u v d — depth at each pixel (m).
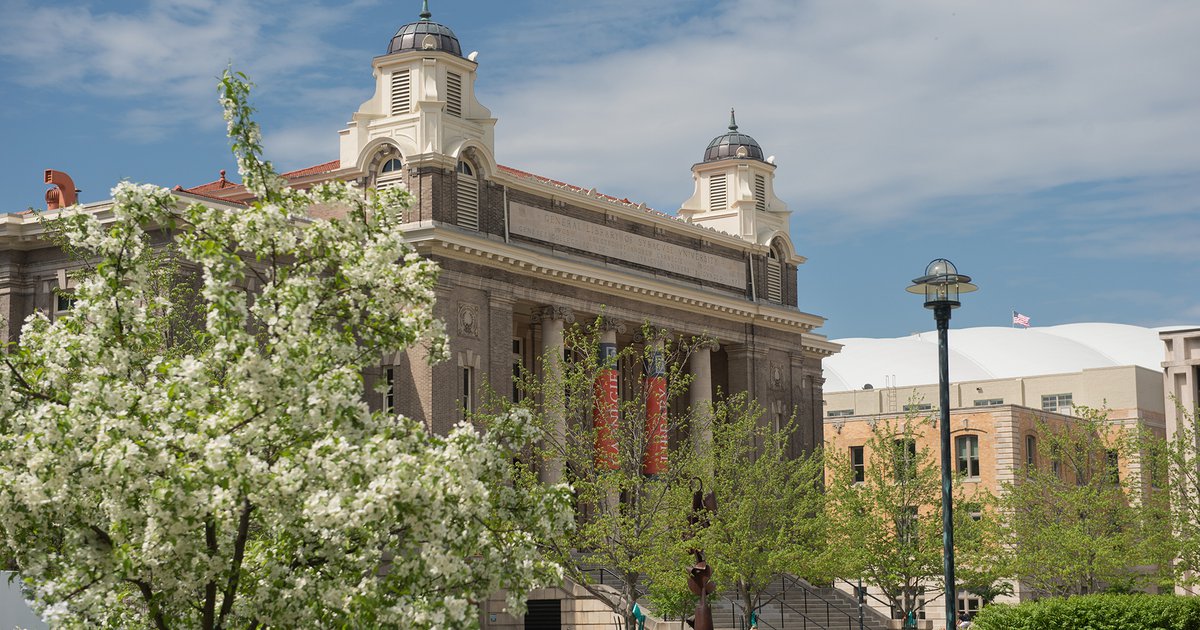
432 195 57.75
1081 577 64.44
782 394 77.38
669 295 68.44
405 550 21.16
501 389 59.66
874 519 63.16
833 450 67.81
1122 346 170.38
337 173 59.97
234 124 22.72
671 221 70.00
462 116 60.25
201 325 44.19
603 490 51.00
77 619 21.27
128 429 19.31
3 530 20.58
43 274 55.81
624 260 67.31
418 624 20.22
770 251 78.00
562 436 59.00
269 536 21.91
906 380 157.88
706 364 71.56
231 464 19.27
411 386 57.03
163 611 21.73
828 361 165.25
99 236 22.31
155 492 19.14
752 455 72.06
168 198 22.44
